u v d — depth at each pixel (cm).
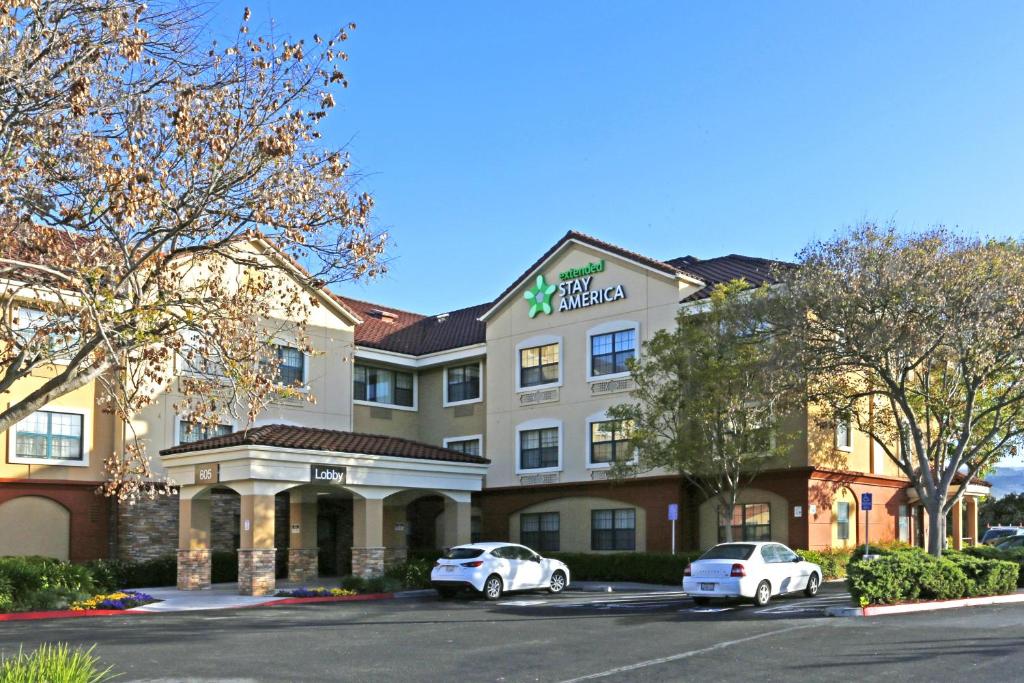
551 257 3750
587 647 1603
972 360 2620
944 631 1745
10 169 1254
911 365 2652
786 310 2691
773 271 2939
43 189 1302
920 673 1316
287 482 2756
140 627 1961
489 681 1297
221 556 3294
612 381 3500
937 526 2722
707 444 2814
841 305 2558
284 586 2975
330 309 3778
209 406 1659
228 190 1328
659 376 3006
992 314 2458
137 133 1293
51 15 1250
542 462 3712
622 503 3447
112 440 3152
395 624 2002
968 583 2352
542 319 3775
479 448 3959
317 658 1512
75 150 1282
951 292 2509
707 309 3148
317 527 3581
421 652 1572
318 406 3688
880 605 2105
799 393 2747
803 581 2447
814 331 2647
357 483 2898
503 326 3916
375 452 2955
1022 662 1398
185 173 1317
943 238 2642
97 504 3105
